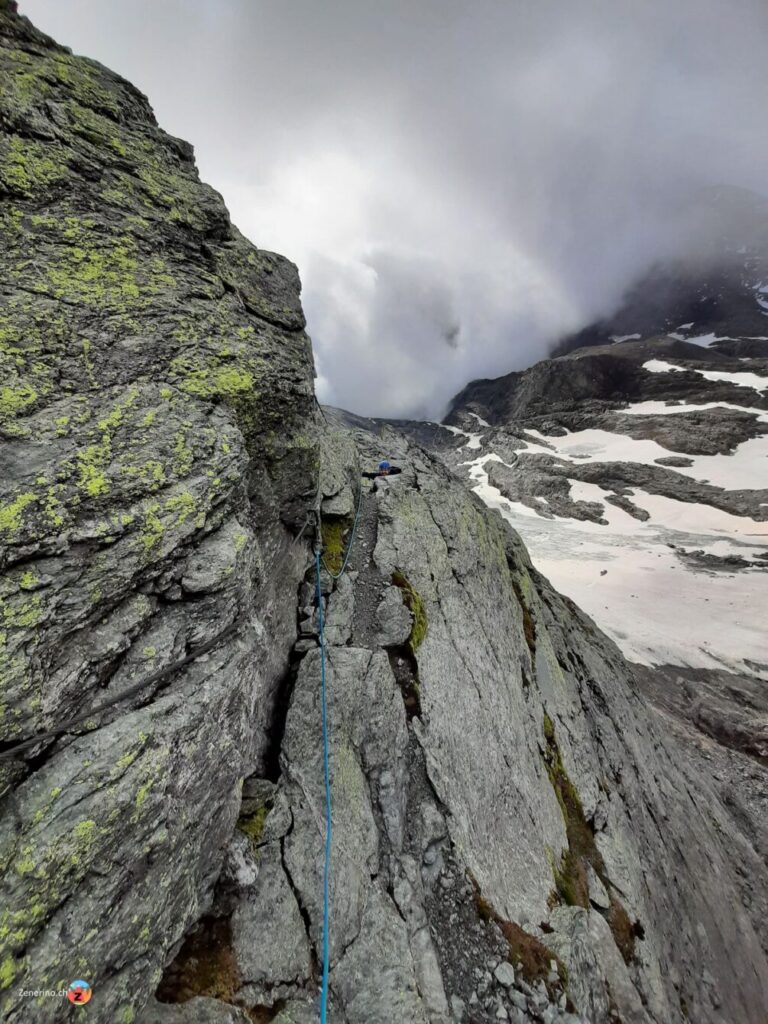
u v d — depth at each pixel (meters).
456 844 11.62
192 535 7.17
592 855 15.49
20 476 6.04
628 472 158.38
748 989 17.45
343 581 15.91
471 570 20.77
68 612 5.82
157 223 10.28
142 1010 6.23
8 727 5.11
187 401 8.27
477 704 15.42
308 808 9.93
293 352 11.73
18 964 4.59
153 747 6.11
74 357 7.54
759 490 133.25
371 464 24.70
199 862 6.88
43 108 9.81
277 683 11.92
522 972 10.10
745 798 35.69
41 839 5.03
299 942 8.14
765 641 69.94
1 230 8.11
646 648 69.06
